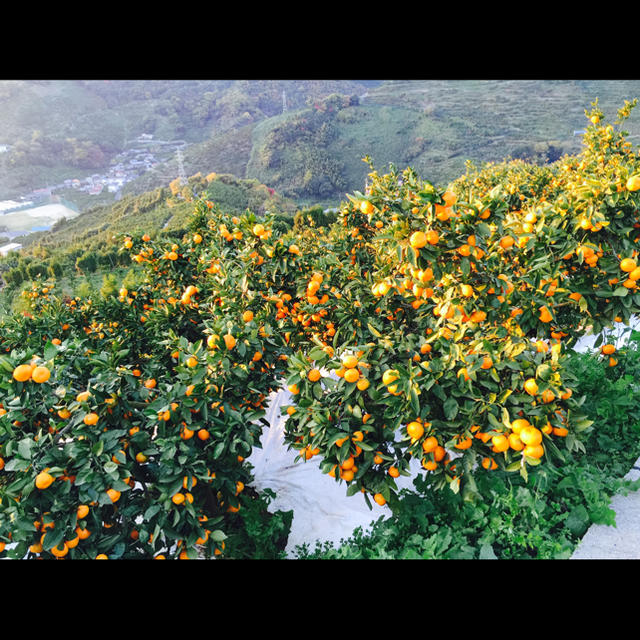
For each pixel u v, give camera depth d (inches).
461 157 4896.7
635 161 220.7
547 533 126.0
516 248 148.1
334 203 4722.0
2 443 109.6
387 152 5305.1
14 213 6569.9
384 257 140.0
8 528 98.3
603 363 174.9
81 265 1445.6
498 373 115.5
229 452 125.3
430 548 123.0
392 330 154.9
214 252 178.2
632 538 123.2
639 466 147.3
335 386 123.9
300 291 170.1
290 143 5649.6
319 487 175.8
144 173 7431.1
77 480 100.4
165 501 110.1
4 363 106.9
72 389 129.0
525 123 5388.8
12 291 1229.1
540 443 99.3
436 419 119.5
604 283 148.8
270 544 131.4
